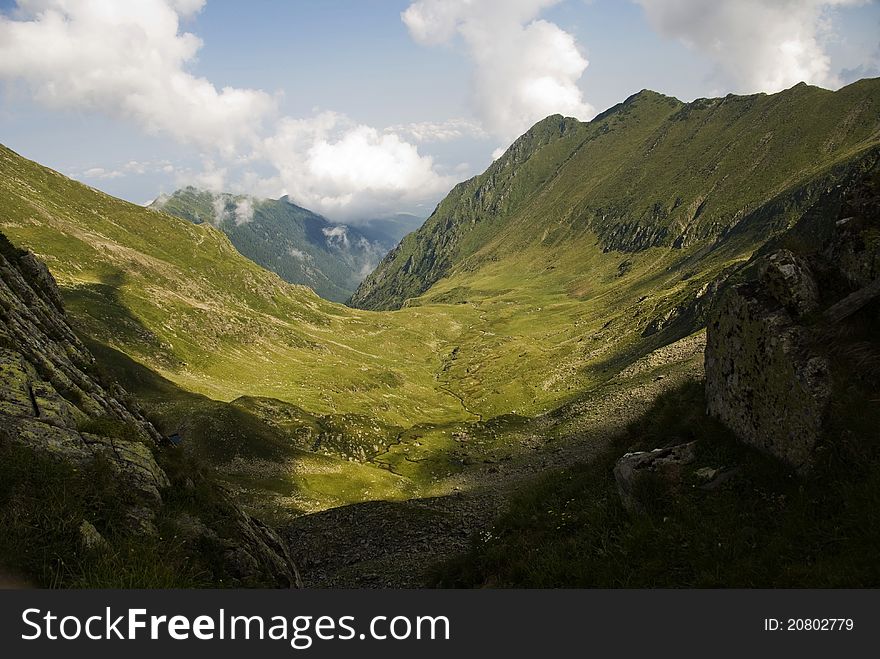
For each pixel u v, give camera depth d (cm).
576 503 1585
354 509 4669
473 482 8175
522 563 1334
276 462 7969
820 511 998
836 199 14338
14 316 1861
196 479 1727
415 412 15875
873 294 1173
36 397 1376
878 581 816
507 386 17262
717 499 1184
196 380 13950
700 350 10188
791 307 1329
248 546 1595
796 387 1173
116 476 1291
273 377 16425
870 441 1014
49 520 1006
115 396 2084
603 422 9062
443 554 3447
